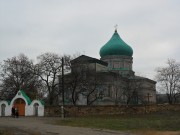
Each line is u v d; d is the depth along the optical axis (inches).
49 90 2787.9
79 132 1197.1
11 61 3019.2
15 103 2465.6
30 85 2952.8
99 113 2401.6
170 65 3553.2
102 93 3107.8
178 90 3508.9
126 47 4131.4
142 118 1964.8
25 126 1418.6
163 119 1844.2
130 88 3683.6
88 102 2893.7
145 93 4146.2
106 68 3919.8
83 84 2802.7
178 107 2576.3
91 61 3540.8
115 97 3602.4
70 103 2910.9
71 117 2169.0
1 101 2485.2
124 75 3949.3
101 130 1300.4
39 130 1252.5
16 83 2952.8
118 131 1284.4
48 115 2367.1
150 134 1213.7
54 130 1258.0
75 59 2864.2
